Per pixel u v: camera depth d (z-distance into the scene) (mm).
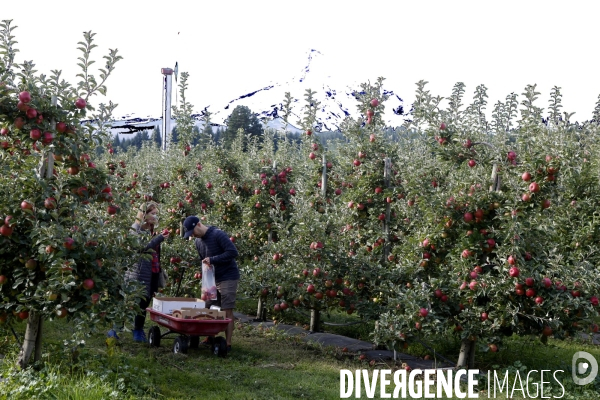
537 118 7809
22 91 5625
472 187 7586
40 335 6020
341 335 9945
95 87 5922
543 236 7531
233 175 13539
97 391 5082
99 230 5684
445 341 9156
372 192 9898
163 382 6230
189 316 7473
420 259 8328
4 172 5801
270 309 9500
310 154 11742
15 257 5609
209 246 8117
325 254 8898
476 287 7223
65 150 5773
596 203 10336
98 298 5562
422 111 8109
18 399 4895
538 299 7047
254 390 6297
